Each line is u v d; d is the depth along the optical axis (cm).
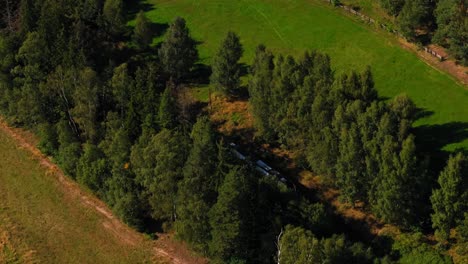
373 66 11594
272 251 8319
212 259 8794
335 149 8962
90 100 10050
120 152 9281
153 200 9075
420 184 8406
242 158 9706
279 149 10350
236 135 10725
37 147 10931
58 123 10219
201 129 9150
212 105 11312
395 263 8212
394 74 11331
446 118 10250
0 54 11181
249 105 10769
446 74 11119
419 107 10544
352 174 8738
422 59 11525
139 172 9062
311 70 9800
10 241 9356
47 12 11275
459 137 9825
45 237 9425
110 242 9306
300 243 7619
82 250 9212
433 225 8244
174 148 8762
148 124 9750
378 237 8744
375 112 8581
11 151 10969
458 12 10612
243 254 8569
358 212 9150
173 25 11450
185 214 8600
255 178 8725
